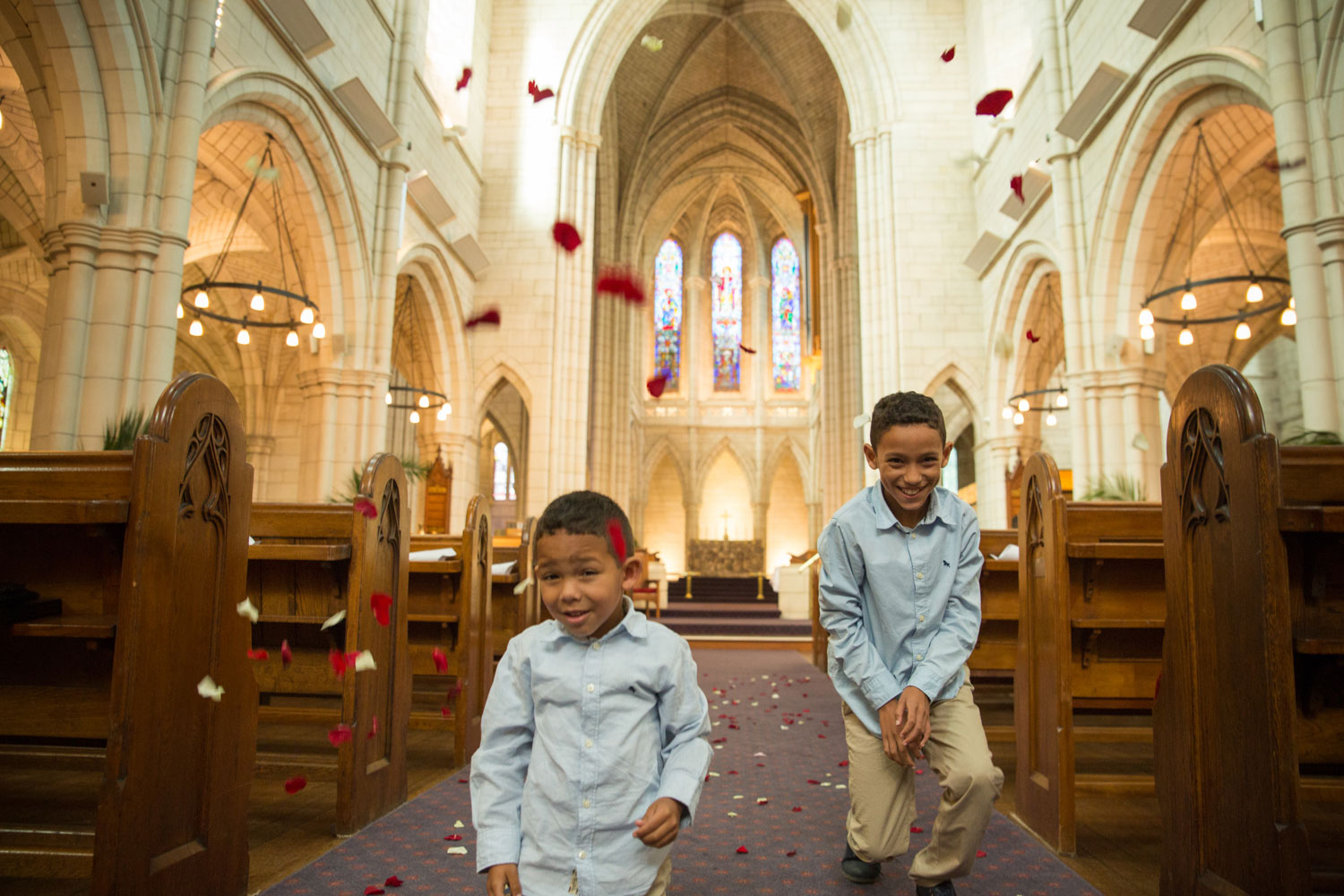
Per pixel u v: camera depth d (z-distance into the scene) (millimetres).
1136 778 3484
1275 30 7016
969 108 16672
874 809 2602
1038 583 3639
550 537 1637
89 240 6824
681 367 32656
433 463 15328
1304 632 2490
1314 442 6137
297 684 4070
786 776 4520
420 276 14023
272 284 16188
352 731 3336
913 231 16328
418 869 2998
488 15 16984
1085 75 11617
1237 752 2184
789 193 31078
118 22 6773
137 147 6988
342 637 4062
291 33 9492
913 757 2281
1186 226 11766
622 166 25562
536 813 1700
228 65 8414
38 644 2865
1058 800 3275
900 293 16141
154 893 2285
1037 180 12508
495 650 6043
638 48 22344
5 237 13930
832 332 24141
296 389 17812
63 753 2879
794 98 24266
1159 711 2584
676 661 1776
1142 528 3689
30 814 3506
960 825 2324
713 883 2900
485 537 5207
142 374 6910
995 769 2311
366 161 11680
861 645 2447
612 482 25125
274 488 17453
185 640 2465
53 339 6781
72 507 2270
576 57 16938
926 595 2488
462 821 3629
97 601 2750
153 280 7008
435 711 5594
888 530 2508
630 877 1651
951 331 16016
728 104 26047
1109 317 11219
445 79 15367
